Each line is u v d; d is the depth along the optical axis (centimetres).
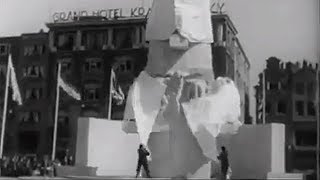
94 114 3609
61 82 3691
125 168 2044
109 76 3650
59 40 3784
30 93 3725
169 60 1875
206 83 1880
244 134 1928
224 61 3522
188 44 1864
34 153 3588
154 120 1834
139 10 3669
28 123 3656
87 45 3728
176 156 1798
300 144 3391
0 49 3859
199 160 1780
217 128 1789
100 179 1689
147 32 1928
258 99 3638
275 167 1884
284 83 3588
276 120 3541
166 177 1791
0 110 3672
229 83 1914
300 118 3478
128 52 3653
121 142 2033
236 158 1934
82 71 3712
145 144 1798
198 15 1891
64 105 3650
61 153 3538
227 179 1777
